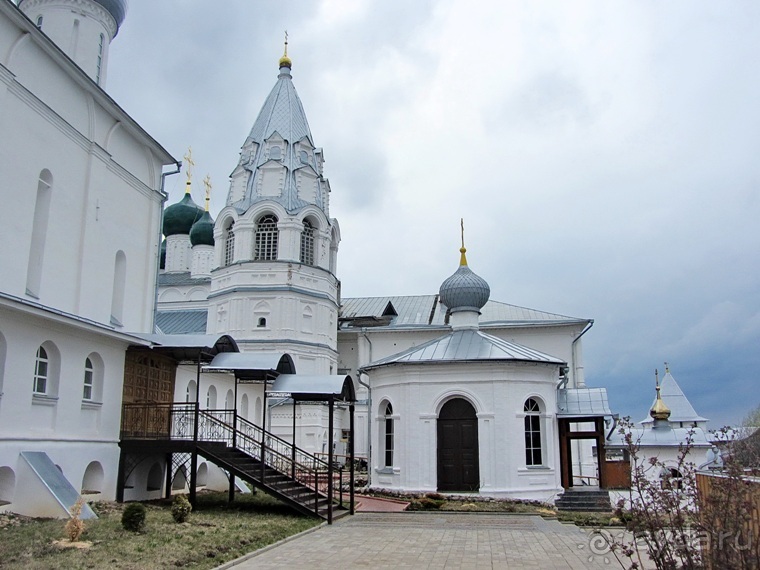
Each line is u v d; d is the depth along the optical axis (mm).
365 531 20516
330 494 22016
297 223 52219
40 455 18250
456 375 29844
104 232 25609
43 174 22594
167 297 60938
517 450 28953
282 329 50312
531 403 30250
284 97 56406
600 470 30219
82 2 29094
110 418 22125
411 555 16547
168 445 22359
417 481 29219
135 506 16797
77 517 14969
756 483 10641
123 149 27328
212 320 52750
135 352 23500
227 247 54062
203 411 24125
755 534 10727
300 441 48719
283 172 53406
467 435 29656
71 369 20359
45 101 22500
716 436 14672
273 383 25031
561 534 20281
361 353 59250
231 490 24625
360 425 54938
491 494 28266
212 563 14453
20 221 21078
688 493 11500
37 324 18891
